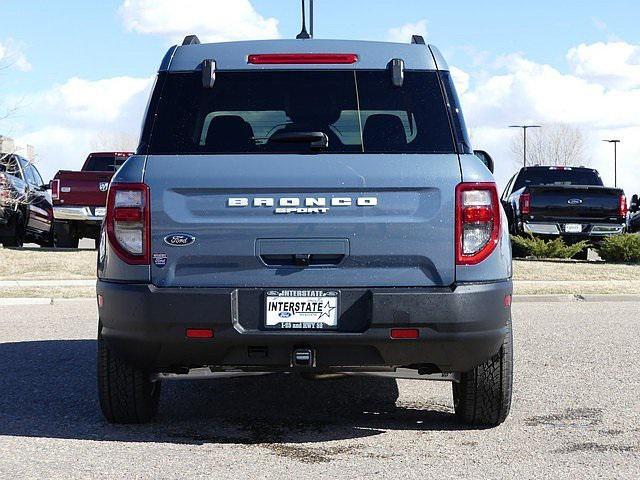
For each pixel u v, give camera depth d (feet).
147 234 17.92
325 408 22.38
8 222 72.84
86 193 72.69
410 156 18.01
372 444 18.70
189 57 19.04
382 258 17.74
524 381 25.84
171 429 19.93
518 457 17.71
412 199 17.80
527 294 50.55
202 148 18.20
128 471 16.57
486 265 17.88
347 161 17.92
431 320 17.54
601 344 32.89
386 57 18.98
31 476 16.22
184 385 25.34
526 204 71.61
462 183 17.84
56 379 25.77
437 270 17.78
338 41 19.17
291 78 18.76
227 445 18.54
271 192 17.81
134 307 17.76
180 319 17.62
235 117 18.42
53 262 63.82
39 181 79.97
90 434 19.40
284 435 19.45
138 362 18.51
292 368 18.48
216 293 17.60
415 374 19.19
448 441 18.98
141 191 17.95
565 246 71.77
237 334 17.61
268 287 17.71
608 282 56.65
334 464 17.12
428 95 18.62
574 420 21.03
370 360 17.97
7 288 50.49
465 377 19.48
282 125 18.42
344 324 17.67
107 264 18.28
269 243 17.76
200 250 17.81
